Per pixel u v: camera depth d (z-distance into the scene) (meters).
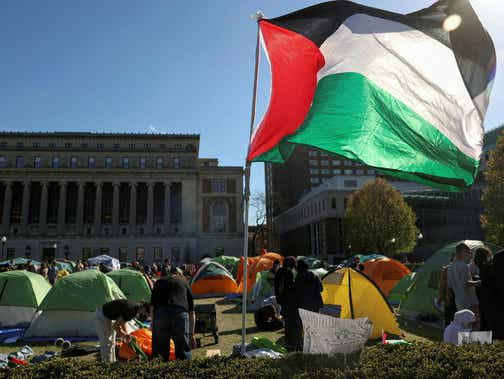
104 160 77.00
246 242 5.96
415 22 6.61
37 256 70.19
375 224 50.53
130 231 74.38
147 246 72.62
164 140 79.56
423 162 6.21
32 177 73.44
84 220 76.69
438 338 10.84
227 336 11.76
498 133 65.31
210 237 74.81
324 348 4.71
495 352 4.72
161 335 6.30
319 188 74.38
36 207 76.62
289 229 95.00
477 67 6.47
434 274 13.39
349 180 69.06
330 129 6.25
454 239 64.00
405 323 13.26
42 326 12.02
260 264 23.44
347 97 6.42
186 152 78.31
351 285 11.49
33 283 14.25
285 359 4.64
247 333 12.16
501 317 6.55
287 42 6.54
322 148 6.12
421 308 13.58
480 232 64.31
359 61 6.54
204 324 10.80
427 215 64.00
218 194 76.62
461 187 6.25
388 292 19.34
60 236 71.25
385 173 6.21
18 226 72.56
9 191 72.94
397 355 4.72
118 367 4.61
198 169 76.69
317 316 4.82
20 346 11.03
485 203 33.03
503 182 31.72
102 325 7.29
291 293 8.69
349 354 4.62
